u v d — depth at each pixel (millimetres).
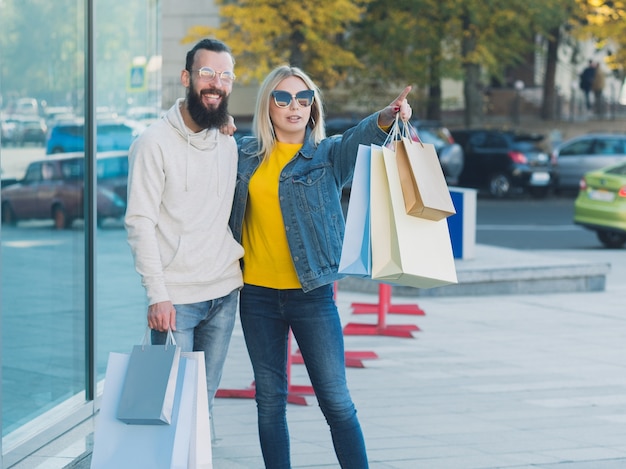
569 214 33312
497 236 27500
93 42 8242
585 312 15359
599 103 53656
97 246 8555
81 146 8188
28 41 7387
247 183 6109
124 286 9188
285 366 6262
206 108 5883
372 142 6004
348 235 5707
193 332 6215
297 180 6043
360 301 16109
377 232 5699
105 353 8867
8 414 7016
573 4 42938
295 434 8391
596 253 23578
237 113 44531
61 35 7875
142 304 9539
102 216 8836
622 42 44844
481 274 16781
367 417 9016
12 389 7094
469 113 43469
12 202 7180
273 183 6062
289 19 35969
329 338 6113
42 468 6680
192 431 5309
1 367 6555
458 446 8062
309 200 6043
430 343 12719
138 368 5270
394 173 5727
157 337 6047
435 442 8188
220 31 36688
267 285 6129
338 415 6113
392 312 14797
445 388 10258
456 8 38719
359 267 5668
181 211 5941
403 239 5652
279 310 6129
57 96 7801
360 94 42812
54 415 7570
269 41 37062
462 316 14797
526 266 17109
